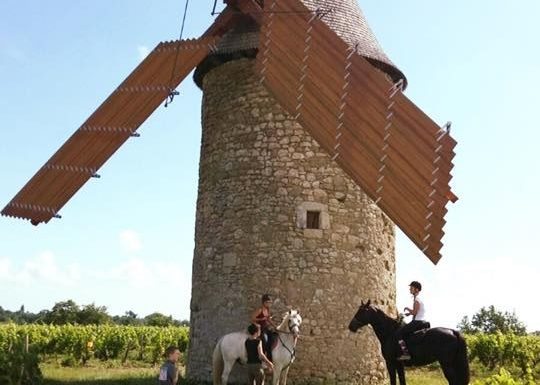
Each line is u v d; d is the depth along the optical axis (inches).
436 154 352.2
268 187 501.0
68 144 477.1
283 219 493.4
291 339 423.8
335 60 407.8
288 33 435.2
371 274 509.0
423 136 360.2
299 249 487.8
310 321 477.7
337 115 396.5
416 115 366.9
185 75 473.7
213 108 550.3
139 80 489.1
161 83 474.9
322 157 507.2
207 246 526.6
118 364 953.5
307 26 426.9
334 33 415.5
